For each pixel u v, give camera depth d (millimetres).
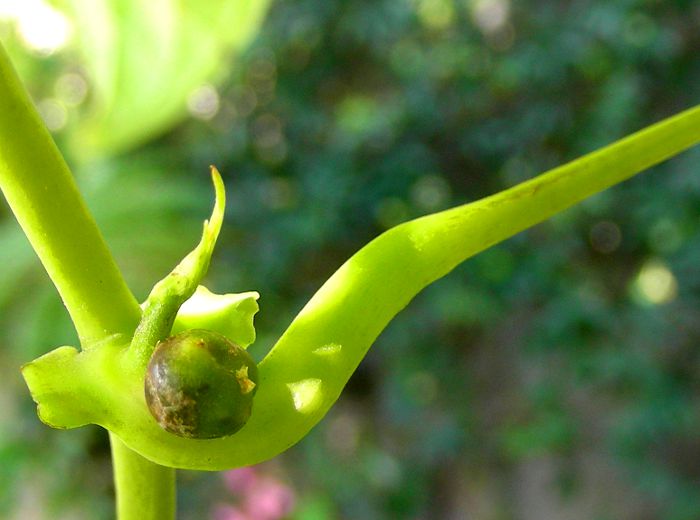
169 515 67
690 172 433
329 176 508
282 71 532
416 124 504
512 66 474
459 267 472
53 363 59
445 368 490
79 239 60
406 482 478
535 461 468
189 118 528
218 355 57
